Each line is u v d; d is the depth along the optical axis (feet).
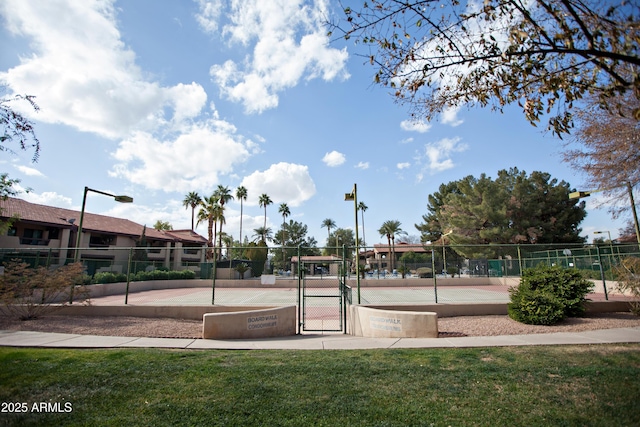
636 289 41.29
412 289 91.15
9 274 41.06
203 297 73.51
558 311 36.45
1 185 50.16
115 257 133.80
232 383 18.52
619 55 11.53
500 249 129.80
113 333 33.47
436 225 213.66
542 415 14.52
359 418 14.49
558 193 129.70
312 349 27.04
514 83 15.74
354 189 52.44
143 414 14.92
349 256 131.54
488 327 36.22
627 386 17.20
